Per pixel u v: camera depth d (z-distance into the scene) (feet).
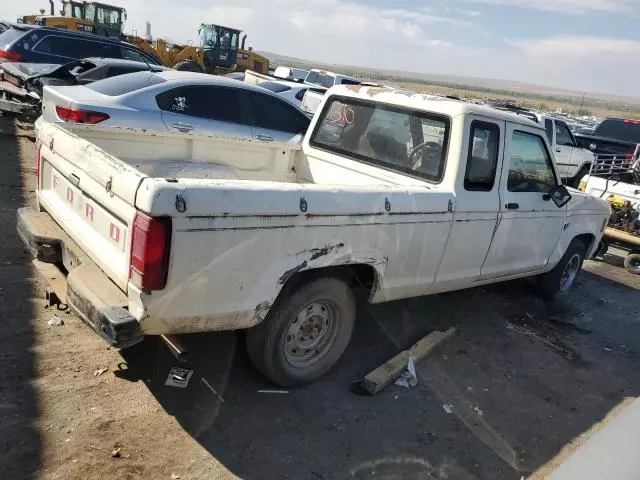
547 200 17.19
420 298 18.63
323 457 10.36
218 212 9.20
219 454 9.95
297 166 17.81
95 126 13.41
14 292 14.10
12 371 11.07
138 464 9.36
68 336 12.64
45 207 13.05
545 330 18.04
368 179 15.51
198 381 11.90
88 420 10.16
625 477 5.71
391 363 13.42
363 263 11.96
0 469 8.72
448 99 14.71
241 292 10.04
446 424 12.01
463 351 15.51
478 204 14.32
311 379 12.41
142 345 12.78
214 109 25.03
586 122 102.22
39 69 37.01
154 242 8.75
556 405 13.62
